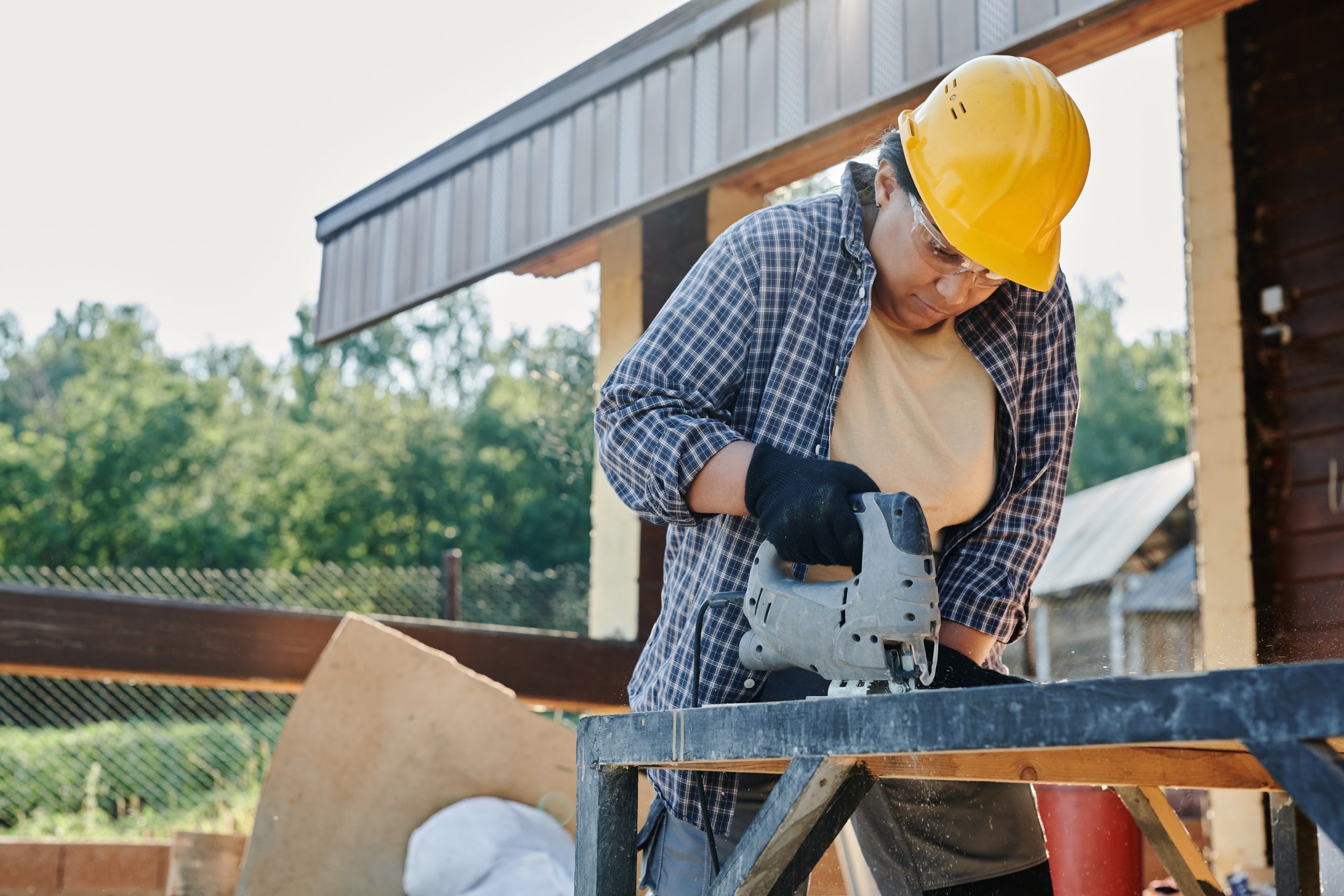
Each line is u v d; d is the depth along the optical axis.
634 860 1.26
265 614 4.48
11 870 4.43
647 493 1.45
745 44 3.76
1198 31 4.41
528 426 22.95
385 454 23.81
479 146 4.91
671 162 3.99
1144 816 1.61
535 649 4.82
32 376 32.91
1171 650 15.23
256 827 3.30
